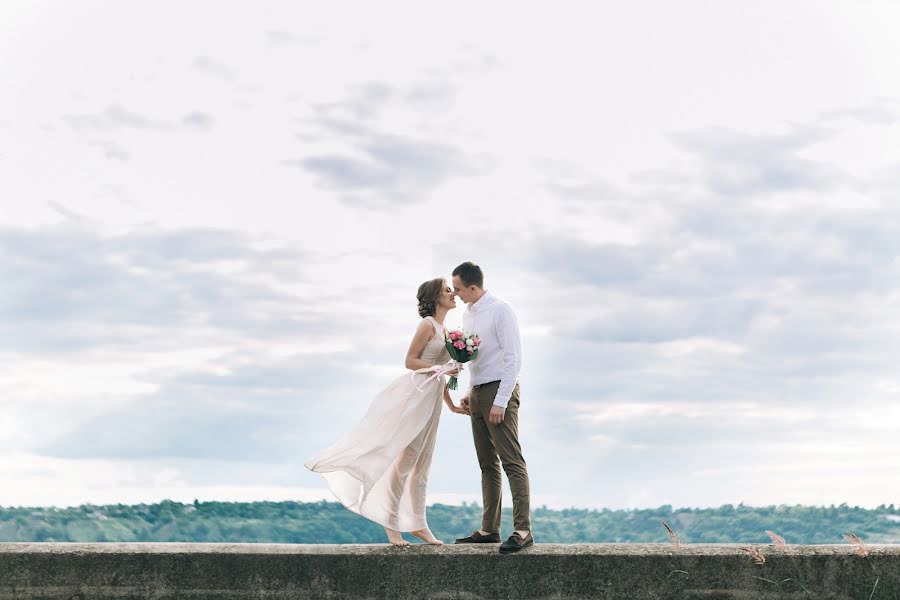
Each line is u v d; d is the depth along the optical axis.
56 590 5.57
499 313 6.04
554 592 5.70
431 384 6.09
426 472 6.18
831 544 5.88
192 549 5.69
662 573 5.71
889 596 5.67
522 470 5.95
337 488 6.03
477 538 6.21
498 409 5.88
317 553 5.71
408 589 5.69
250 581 5.65
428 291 6.24
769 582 5.70
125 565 5.62
